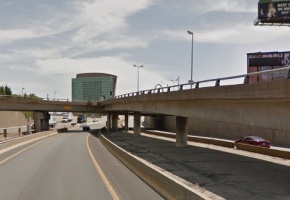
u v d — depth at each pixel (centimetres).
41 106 9762
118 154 3216
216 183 2161
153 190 1630
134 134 8288
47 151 4006
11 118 13162
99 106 10762
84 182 1862
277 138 6000
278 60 8419
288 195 1803
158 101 4916
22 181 1928
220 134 7731
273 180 2288
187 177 2406
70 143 5444
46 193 1572
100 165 2647
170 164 3127
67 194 1543
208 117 3086
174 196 1345
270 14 7525
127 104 7406
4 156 3447
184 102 3794
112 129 11200
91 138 6931
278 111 1941
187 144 5372
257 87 2038
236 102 2472
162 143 5797
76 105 10412
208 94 2861
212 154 3978
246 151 4300
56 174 2184
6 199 1459
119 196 1491
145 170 1916
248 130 6775
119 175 2127
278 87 1819
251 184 2133
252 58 8662
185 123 4975
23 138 5628
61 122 18938
